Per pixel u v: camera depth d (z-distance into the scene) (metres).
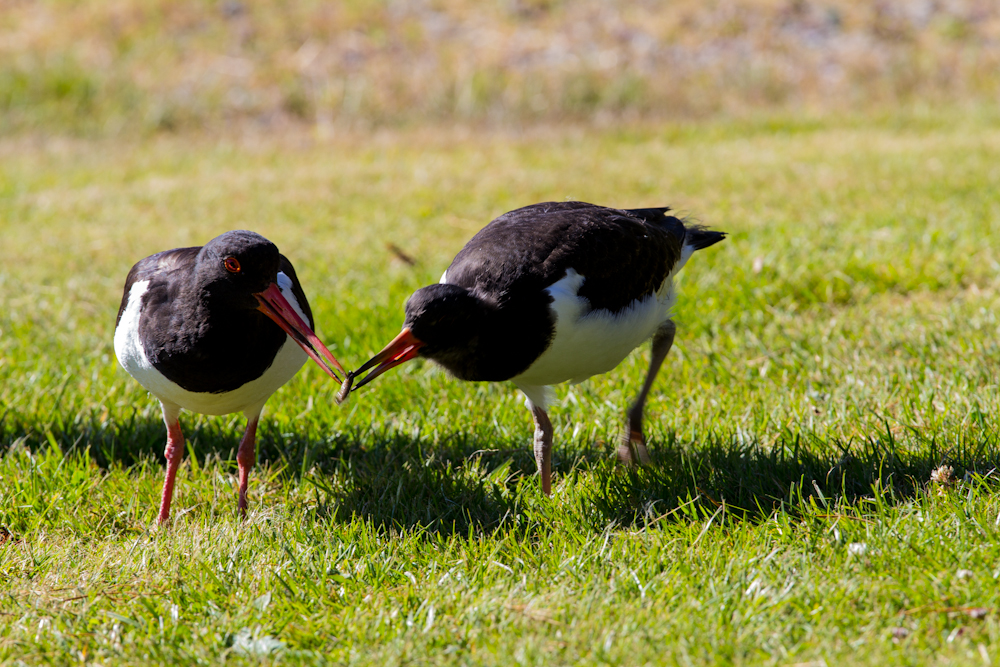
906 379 9.93
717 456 8.74
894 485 8.09
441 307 7.41
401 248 15.55
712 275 13.25
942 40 28.70
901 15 30.09
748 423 9.46
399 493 8.57
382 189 19.22
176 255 8.52
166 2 31.33
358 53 29.42
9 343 12.06
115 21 30.47
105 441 10.04
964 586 6.50
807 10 30.58
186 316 7.95
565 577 7.15
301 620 6.82
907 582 6.63
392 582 7.29
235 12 31.12
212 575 7.24
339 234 16.53
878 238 14.16
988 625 6.11
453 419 10.05
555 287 7.64
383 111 27.28
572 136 24.06
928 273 12.55
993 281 12.20
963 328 10.90
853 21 29.88
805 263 13.20
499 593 6.96
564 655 6.26
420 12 31.36
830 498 7.93
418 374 11.13
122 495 9.02
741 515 7.97
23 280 14.71
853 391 9.86
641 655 6.16
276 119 27.27
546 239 7.85
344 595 7.06
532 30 30.25
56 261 15.68
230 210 18.39
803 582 6.75
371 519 8.21
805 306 12.35
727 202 16.89
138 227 17.55
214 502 8.86
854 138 21.72
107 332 12.42
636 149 22.09
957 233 13.84
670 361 11.08
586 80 27.44
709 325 11.84
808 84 27.30
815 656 6.04
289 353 8.51
